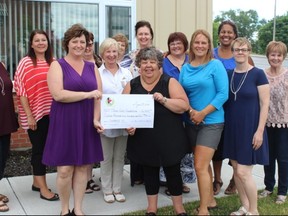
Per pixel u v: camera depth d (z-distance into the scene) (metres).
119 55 5.05
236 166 4.17
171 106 3.99
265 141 4.07
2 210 4.43
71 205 4.59
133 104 4.02
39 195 4.94
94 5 6.88
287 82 4.58
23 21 6.57
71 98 3.83
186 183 5.25
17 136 6.70
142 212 4.42
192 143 4.22
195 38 4.08
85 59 4.92
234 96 4.06
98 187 5.17
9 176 5.74
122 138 4.73
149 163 4.09
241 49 4.02
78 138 3.92
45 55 4.68
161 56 4.14
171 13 7.28
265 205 4.65
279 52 4.53
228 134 4.14
